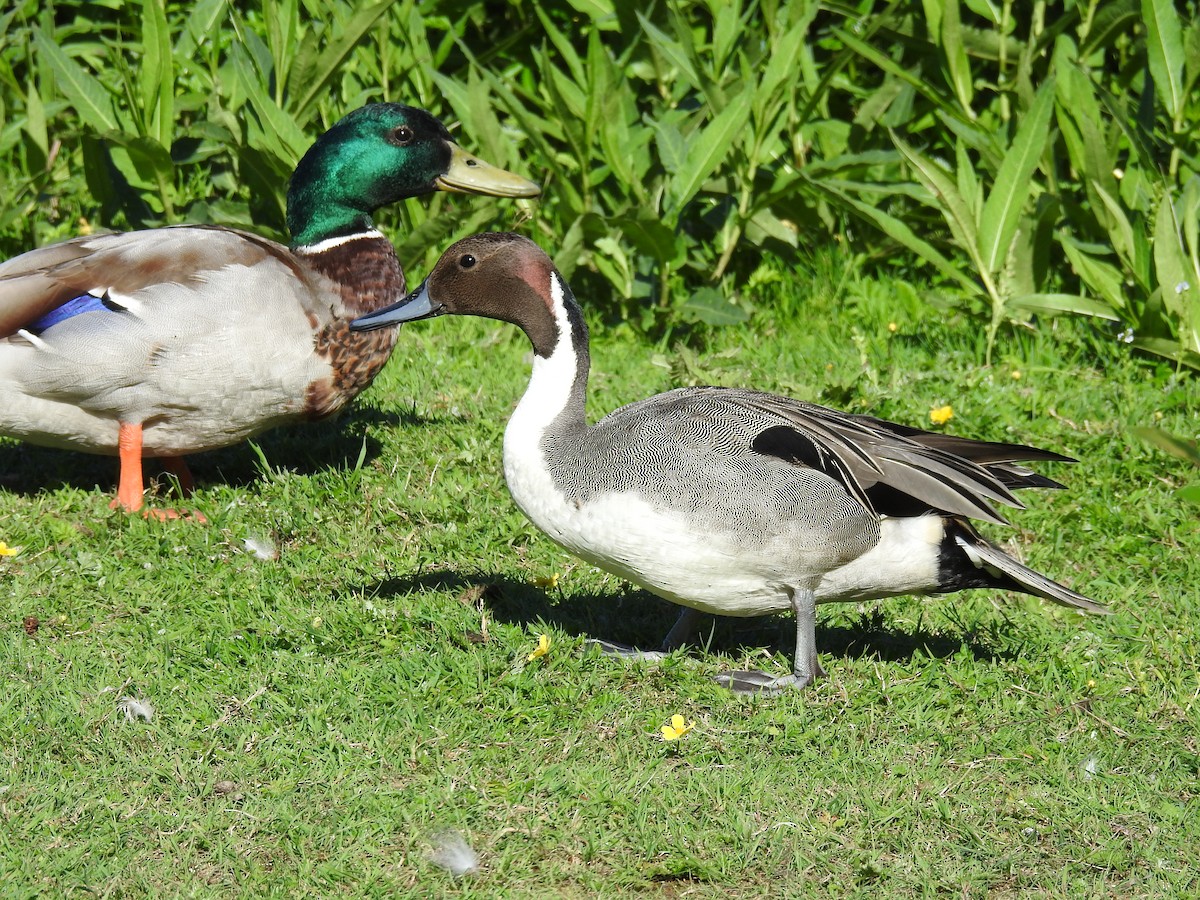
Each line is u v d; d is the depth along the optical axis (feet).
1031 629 31.35
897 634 31.19
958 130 49.49
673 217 49.21
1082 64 53.21
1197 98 51.24
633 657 28.89
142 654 28.94
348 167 37.70
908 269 55.06
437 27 58.65
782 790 24.85
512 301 28.22
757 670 29.12
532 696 27.53
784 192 49.88
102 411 35.63
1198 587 33.32
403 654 28.99
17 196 50.42
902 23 55.67
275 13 50.65
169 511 36.01
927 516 27.17
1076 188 52.54
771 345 49.06
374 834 23.50
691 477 26.20
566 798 24.49
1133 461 39.09
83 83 49.88
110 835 23.13
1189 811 24.44
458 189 39.45
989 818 24.27
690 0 55.67
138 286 34.53
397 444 40.75
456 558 34.47
